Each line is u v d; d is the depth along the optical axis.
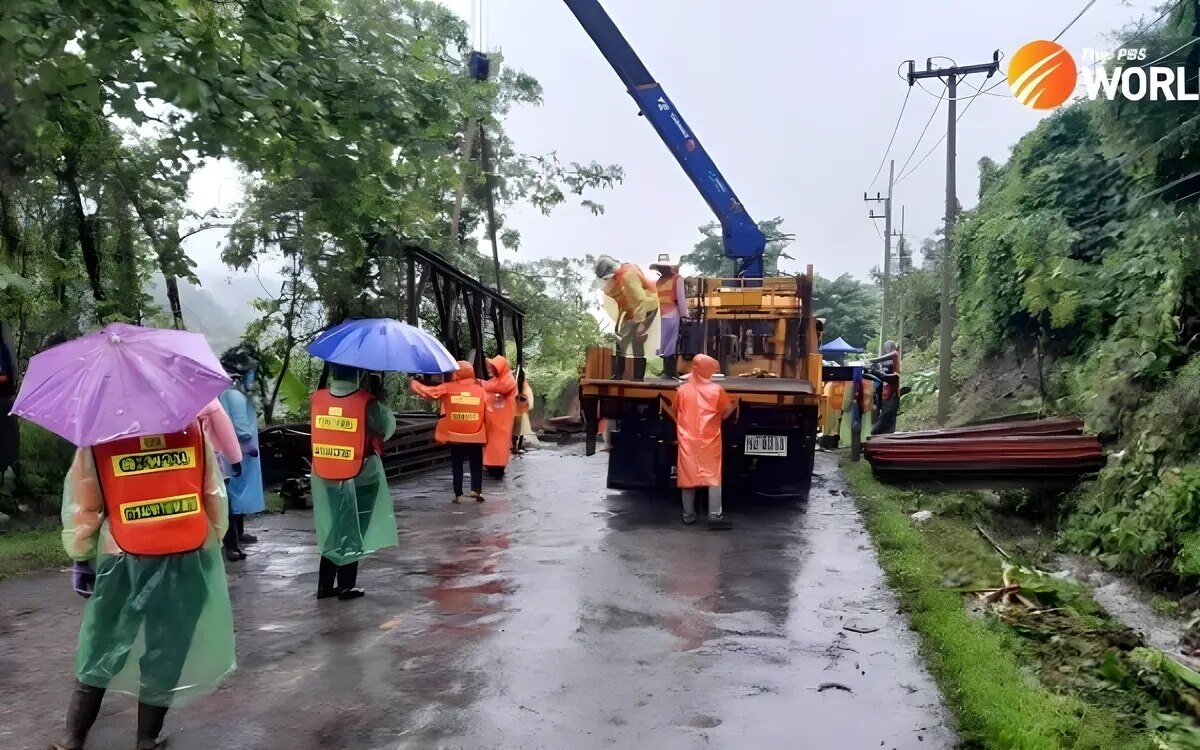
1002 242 15.22
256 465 7.93
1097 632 5.63
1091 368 11.81
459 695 4.64
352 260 13.43
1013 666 4.92
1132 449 8.96
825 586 6.94
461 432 11.07
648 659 5.22
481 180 18.73
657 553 8.07
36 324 10.28
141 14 6.58
